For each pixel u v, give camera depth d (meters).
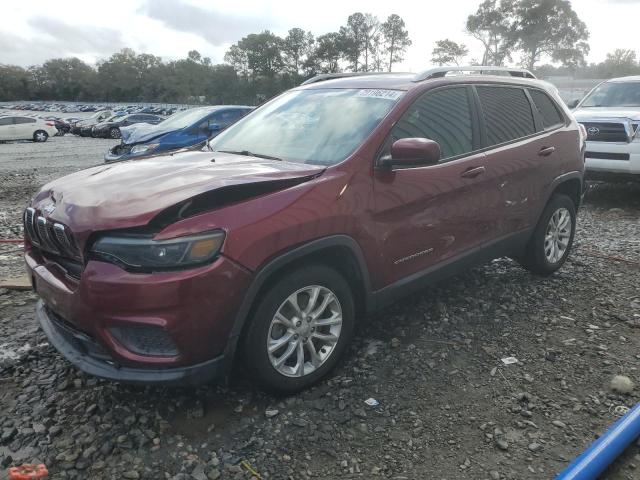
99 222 2.73
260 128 4.23
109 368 2.82
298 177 3.18
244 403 3.18
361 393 3.28
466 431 2.96
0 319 4.29
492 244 4.39
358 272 3.42
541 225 4.94
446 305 4.54
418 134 3.76
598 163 8.77
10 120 28.38
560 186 5.18
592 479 2.51
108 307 2.68
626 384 3.31
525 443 2.86
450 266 4.04
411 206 3.62
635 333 4.09
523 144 4.56
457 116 4.11
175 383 2.77
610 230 7.32
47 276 3.04
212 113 10.70
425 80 4.05
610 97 10.02
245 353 3.00
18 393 3.28
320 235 3.12
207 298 2.72
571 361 3.68
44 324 3.25
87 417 3.05
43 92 140.62
